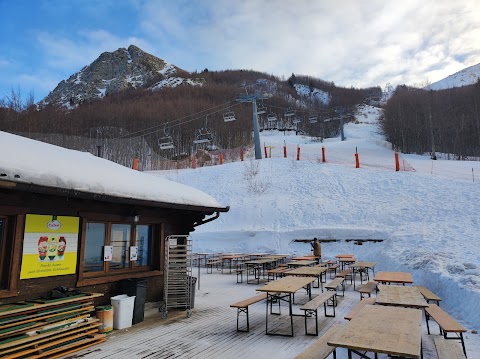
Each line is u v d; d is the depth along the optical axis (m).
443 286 8.84
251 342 5.78
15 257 5.04
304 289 11.33
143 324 6.89
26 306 4.67
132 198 6.25
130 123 57.84
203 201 8.68
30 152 5.65
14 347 4.36
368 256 15.77
